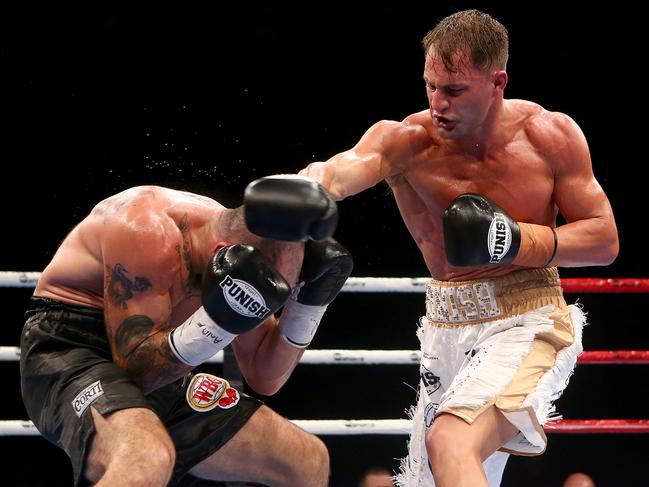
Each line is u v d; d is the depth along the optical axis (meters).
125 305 2.65
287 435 3.20
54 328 2.87
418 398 3.32
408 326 7.95
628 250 8.11
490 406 2.79
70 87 8.20
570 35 8.25
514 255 2.85
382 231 8.27
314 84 8.48
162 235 2.67
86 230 2.88
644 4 8.07
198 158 8.38
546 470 6.46
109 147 8.25
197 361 2.60
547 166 3.02
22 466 6.53
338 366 7.65
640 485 6.38
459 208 2.83
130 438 2.48
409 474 3.26
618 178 8.27
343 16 8.31
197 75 8.40
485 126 2.98
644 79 8.23
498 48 2.85
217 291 2.52
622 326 7.58
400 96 8.46
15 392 7.17
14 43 8.12
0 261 7.85
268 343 3.04
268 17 8.31
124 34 8.22
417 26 8.34
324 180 2.86
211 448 3.11
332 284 2.87
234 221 2.69
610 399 7.39
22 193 8.01
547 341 2.99
